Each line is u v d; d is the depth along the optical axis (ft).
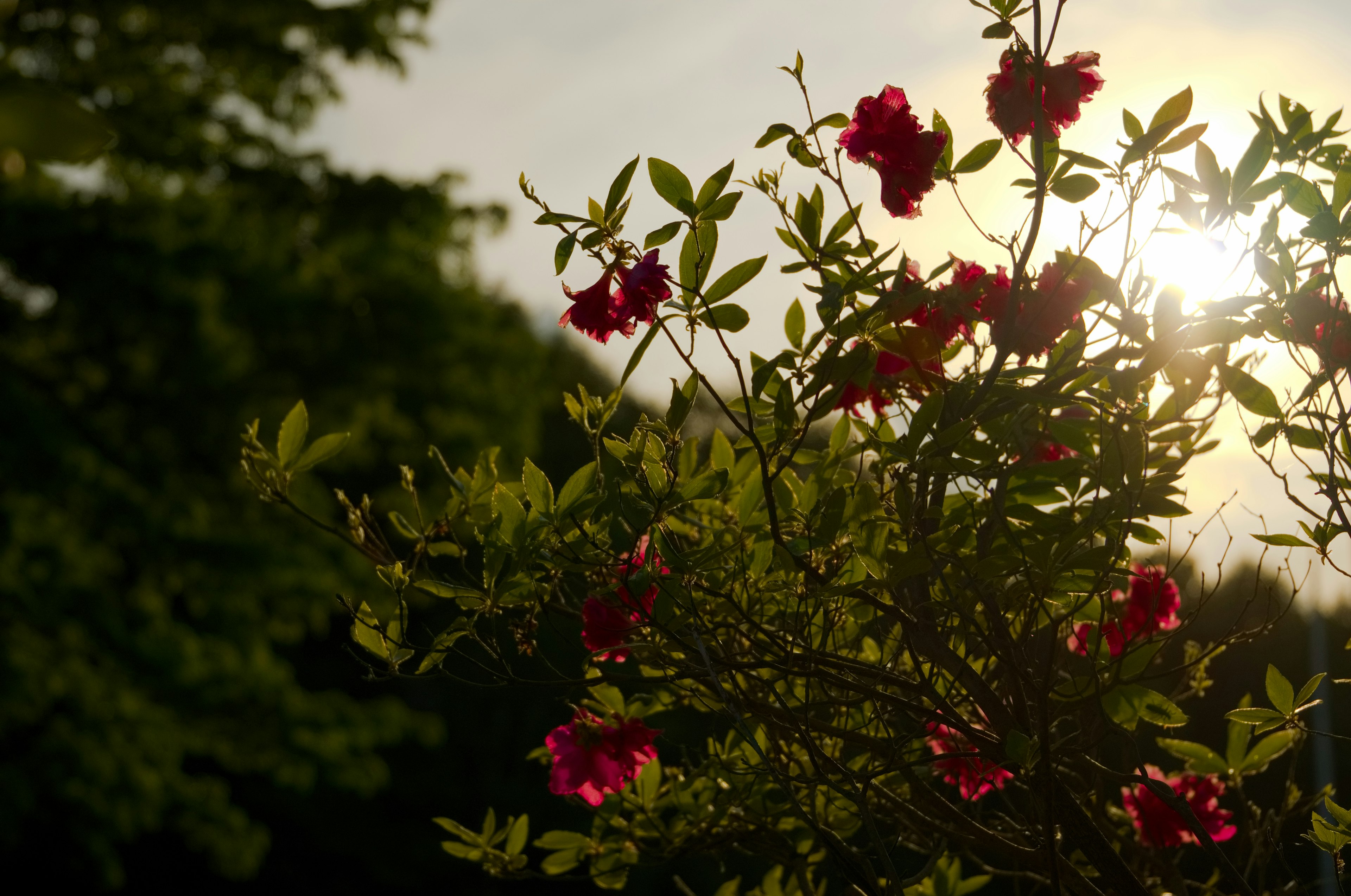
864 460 5.08
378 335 26.18
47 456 18.84
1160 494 4.96
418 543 5.49
